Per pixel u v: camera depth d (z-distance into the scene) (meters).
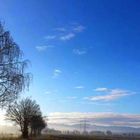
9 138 73.00
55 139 99.19
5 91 36.72
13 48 36.97
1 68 36.56
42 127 131.00
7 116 97.25
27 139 83.62
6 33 37.03
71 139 106.00
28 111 100.56
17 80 36.72
